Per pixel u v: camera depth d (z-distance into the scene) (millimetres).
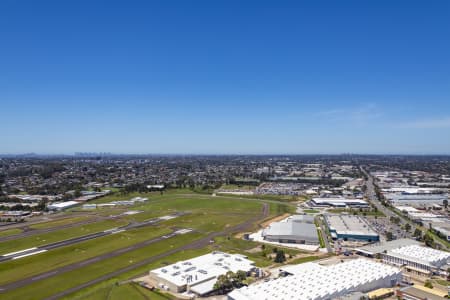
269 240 162000
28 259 130125
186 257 134500
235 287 103438
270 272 116812
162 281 105312
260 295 89062
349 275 103125
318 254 141500
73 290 101000
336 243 159500
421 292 93125
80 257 133250
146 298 95000
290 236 159500
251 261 124188
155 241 158375
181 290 100375
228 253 140500
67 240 158875
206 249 146625
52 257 132750
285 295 89188
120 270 119000
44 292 99438
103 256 134875
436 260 120000
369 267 110000
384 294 96125
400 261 126688
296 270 113188
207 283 103750
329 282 97812
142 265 124500
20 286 103875
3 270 117875
